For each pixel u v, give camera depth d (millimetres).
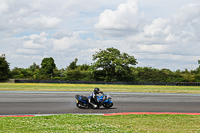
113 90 27625
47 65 61438
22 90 25469
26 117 10070
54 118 9812
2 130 7457
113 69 52344
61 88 29312
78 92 24719
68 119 9617
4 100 16656
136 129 8031
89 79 53062
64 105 14875
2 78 48406
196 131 7848
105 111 12750
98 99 13719
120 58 51688
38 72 61375
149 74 53844
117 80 51375
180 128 8289
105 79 50812
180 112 13023
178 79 53531
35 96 19750
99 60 50781
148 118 10219
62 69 66375
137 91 27125
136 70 56094
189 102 17875
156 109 13961
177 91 28312
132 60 51531
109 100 14000
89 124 8656
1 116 10656
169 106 15414
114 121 9391
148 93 25375
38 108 13453
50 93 22875
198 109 14383
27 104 14953
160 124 8938
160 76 53844
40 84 38531
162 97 21250
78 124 8641
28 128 7863
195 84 43625
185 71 60281
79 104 13883
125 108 14023
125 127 8312
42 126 8211
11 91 24062
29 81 42938
